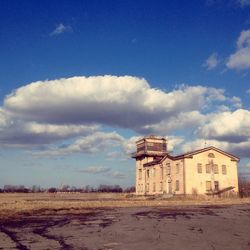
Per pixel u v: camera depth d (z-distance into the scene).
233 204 37.88
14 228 17.17
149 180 70.75
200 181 57.44
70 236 14.19
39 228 17.11
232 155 60.41
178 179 58.84
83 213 26.42
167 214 24.72
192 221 19.56
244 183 66.31
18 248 11.50
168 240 12.76
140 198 59.34
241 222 18.84
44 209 30.66
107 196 81.75
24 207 33.06
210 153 59.03
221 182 58.91
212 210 28.36
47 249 11.24
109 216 23.58
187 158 57.47
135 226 17.48
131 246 11.60
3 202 43.47
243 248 10.96
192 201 45.19
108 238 13.50
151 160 73.94
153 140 75.12
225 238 13.09
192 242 12.21
